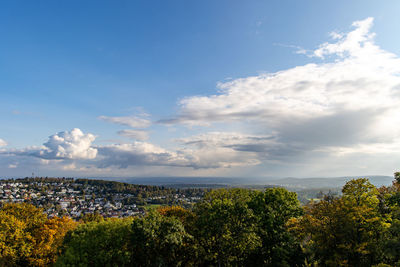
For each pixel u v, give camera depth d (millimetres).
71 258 26219
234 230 31984
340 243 26422
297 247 31016
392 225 23516
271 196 40844
